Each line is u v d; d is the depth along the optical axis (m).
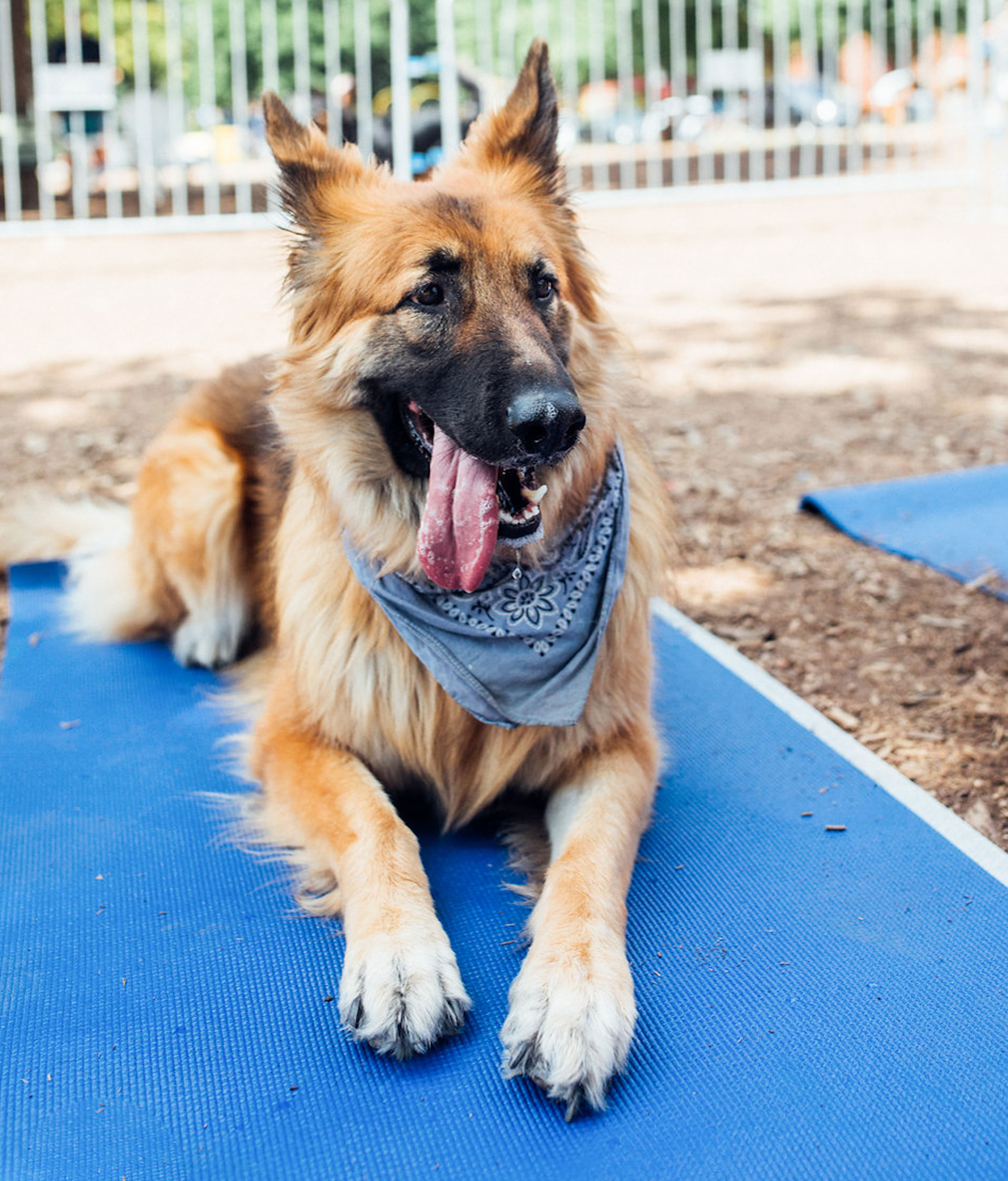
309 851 0.94
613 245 3.91
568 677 0.95
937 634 1.28
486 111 1.09
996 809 1.01
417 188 0.99
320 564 1.00
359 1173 0.73
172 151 4.66
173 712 1.18
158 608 1.30
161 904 0.92
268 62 4.19
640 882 0.93
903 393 2.18
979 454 1.82
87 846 0.98
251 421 1.27
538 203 1.04
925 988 0.83
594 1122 0.75
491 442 0.90
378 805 0.93
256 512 1.24
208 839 0.99
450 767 0.99
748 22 6.13
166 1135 0.75
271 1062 0.79
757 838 0.97
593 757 0.98
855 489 1.64
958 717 1.14
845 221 4.24
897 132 6.31
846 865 0.94
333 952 0.88
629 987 0.80
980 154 4.20
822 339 2.62
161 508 1.24
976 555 1.42
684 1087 0.77
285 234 1.01
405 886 0.86
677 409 2.16
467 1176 0.72
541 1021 0.77
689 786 1.04
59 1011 0.83
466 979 0.85
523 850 0.96
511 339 0.92
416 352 0.94
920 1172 0.72
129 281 3.36
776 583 1.42
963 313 2.79
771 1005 0.82
